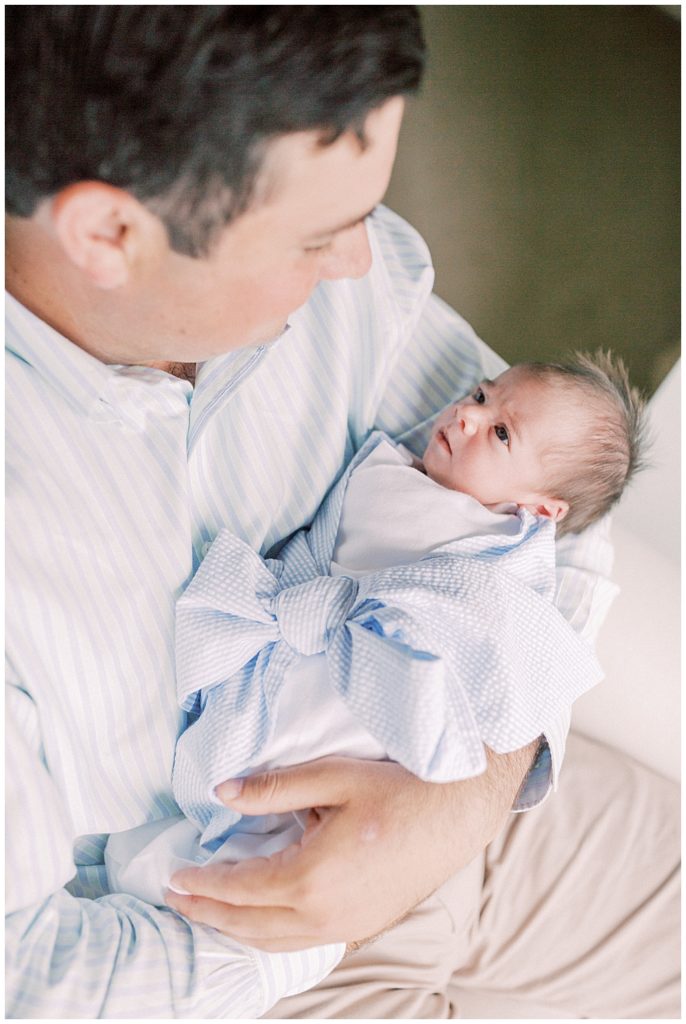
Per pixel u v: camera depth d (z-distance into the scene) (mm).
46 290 679
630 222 1603
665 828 1166
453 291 1688
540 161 1591
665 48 1505
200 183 566
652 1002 1055
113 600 758
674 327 1635
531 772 963
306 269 658
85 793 778
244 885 735
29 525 705
